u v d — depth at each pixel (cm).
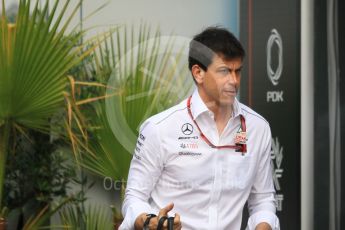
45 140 1312
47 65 1167
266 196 895
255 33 1337
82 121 1248
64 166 1315
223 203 852
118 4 1312
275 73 1344
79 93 1262
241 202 862
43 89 1175
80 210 1316
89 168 1279
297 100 1346
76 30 1282
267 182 894
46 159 1315
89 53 1266
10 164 1302
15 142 1275
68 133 1232
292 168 1353
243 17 1337
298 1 1338
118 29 1309
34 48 1154
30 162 1310
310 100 1357
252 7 1337
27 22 1154
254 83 1344
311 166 1364
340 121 1360
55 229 1322
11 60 1146
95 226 1305
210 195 846
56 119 1248
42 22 1159
